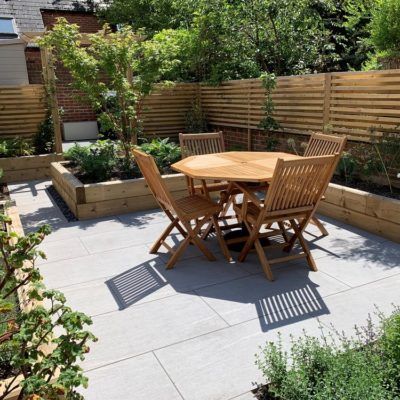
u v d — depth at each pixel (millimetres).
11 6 12555
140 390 2355
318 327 2922
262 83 7332
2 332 2400
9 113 8195
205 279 3729
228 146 9102
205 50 9406
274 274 3795
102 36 6645
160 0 13117
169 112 9367
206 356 2639
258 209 4066
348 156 5629
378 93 5410
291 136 7324
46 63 7965
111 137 11578
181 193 6117
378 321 2967
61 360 1687
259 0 9367
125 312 3191
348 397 1941
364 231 4820
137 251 4414
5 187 7316
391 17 7184
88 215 5551
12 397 1973
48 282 3727
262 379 2412
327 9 11641
